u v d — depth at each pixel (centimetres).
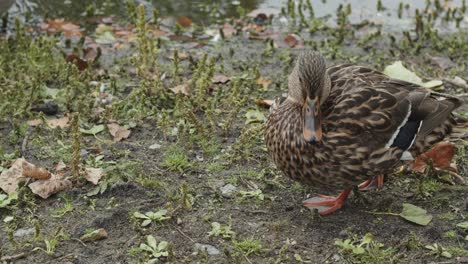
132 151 795
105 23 1178
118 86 938
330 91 688
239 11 1218
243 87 932
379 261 633
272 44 1080
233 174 757
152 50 941
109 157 780
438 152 757
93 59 1009
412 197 726
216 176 753
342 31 1112
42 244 647
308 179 689
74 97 894
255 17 1197
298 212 701
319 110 660
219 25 1179
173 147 799
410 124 682
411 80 966
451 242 661
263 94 939
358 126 662
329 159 664
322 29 1162
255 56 1056
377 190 738
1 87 892
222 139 822
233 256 637
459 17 1202
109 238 658
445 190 733
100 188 716
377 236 667
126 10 1233
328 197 716
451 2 1262
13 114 854
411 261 637
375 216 696
